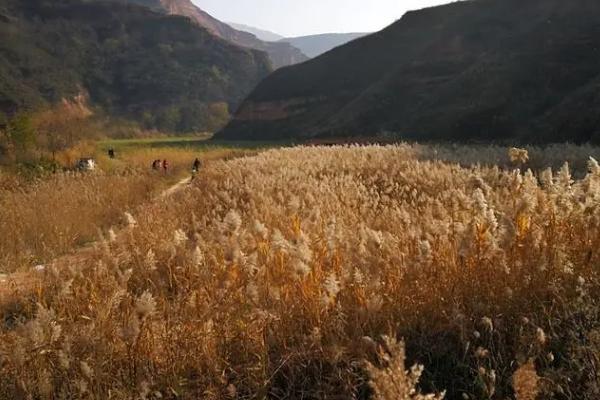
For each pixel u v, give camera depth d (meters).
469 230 4.48
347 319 4.21
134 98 123.44
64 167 30.80
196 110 125.38
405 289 4.38
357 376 3.74
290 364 3.98
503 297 4.20
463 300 4.30
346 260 4.88
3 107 78.62
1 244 9.95
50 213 12.34
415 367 2.72
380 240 4.73
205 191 13.41
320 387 3.74
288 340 4.19
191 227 9.13
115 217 13.46
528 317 4.03
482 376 3.49
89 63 124.38
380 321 4.17
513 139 35.88
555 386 3.32
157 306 4.97
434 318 4.21
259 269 4.68
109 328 4.31
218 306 4.38
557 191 4.87
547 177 5.01
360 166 15.76
